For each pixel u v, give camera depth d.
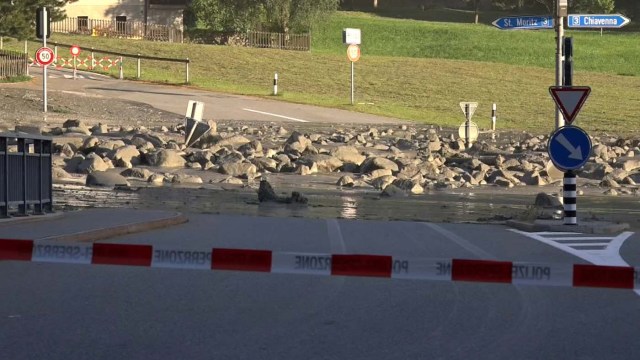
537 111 59.41
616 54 99.62
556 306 10.40
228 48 81.31
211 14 94.00
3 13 56.34
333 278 11.83
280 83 65.81
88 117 42.81
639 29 118.44
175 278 11.61
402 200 22.89
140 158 28.17
